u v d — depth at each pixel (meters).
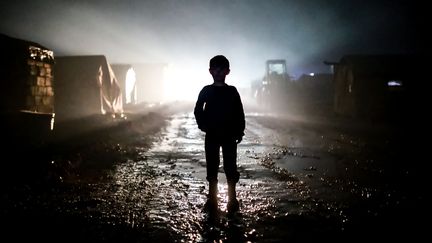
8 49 7.38
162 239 3.21
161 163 7.45
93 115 13.15
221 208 4.20
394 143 9.89
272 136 12.53
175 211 4.08
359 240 3.14
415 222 3.59
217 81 4.31
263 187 5.28
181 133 13.66
